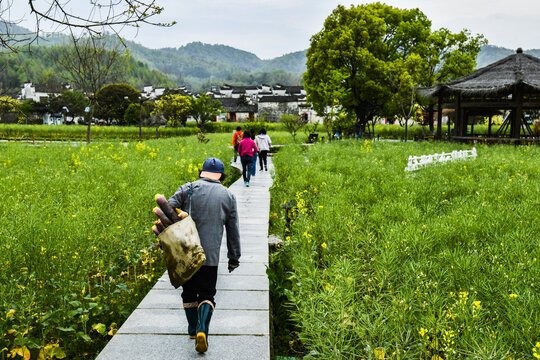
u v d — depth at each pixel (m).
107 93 71.50
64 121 80.81
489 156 15.30
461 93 23.89
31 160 14.35
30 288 3.78
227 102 95.75
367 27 36.81
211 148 20.50
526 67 23.94
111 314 4.34
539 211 6.34
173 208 3.24
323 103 37.62
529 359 2.70
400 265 4.32
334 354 2.87
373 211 6.82
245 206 9.41
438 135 27.48
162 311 4.02
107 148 20.16
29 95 119.88
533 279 3.71
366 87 35.78
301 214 6.59
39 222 5.23
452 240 5.26
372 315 3.45
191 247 3.04
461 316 3.05
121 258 5.42
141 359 3.15
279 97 91.31
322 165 12.84
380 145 21.80
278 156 20.23
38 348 3.52
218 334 3.57
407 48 41.91
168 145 22.91
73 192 8.18
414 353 2.81
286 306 4.36
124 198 7.65
